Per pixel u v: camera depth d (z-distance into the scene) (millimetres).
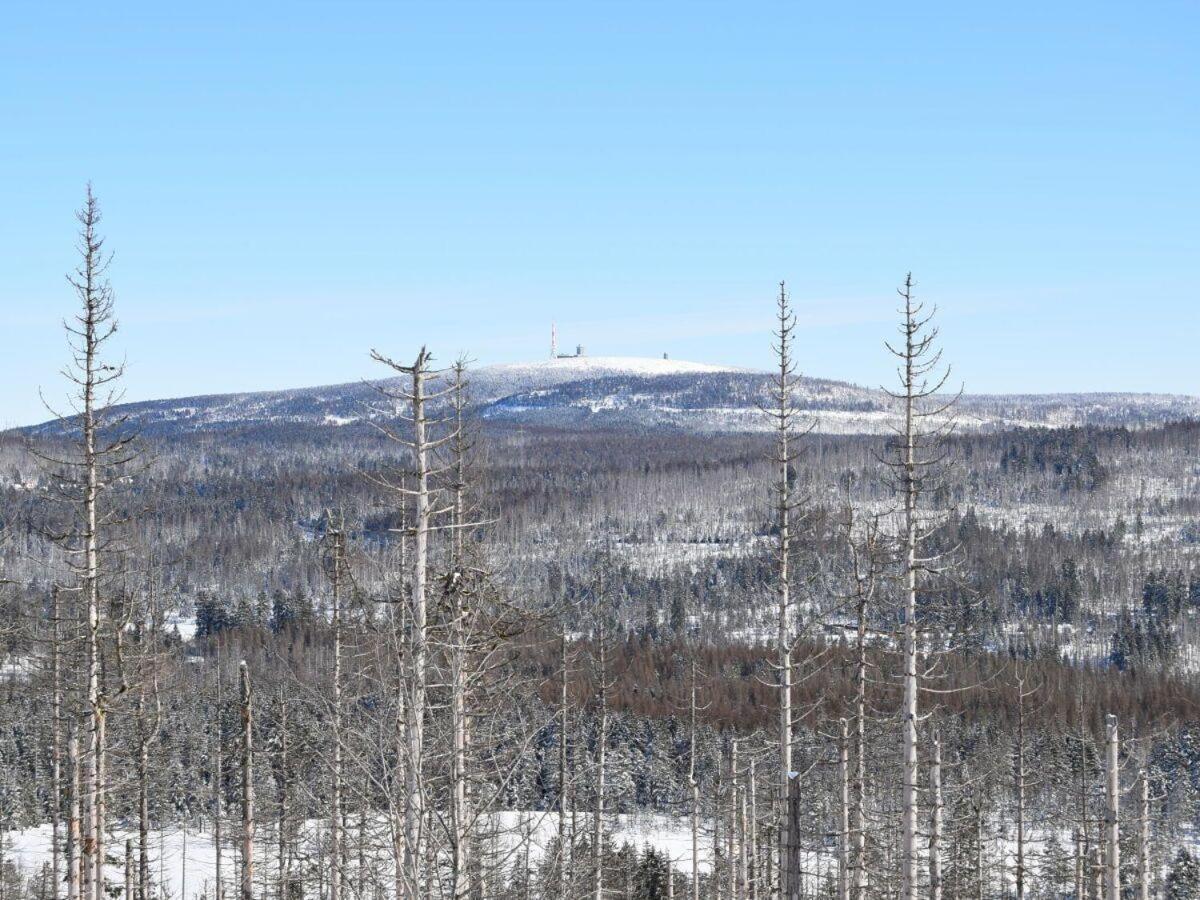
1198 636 167250
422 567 18234
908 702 27625
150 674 33094
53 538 26094
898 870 34562
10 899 47531
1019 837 45938
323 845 24906
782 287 29766
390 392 20906
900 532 28266
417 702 15289
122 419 26016
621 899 44062
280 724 35156
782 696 29625
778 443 29938
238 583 189625
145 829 36750
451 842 15102
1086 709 93750
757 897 42281
